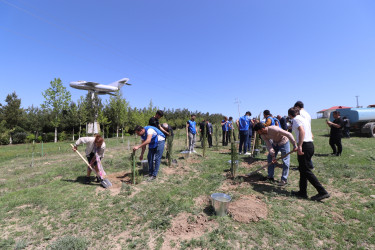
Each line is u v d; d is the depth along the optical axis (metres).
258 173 5.47
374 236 2.64
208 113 43.66
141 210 3.59
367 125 12.56
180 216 3.34
